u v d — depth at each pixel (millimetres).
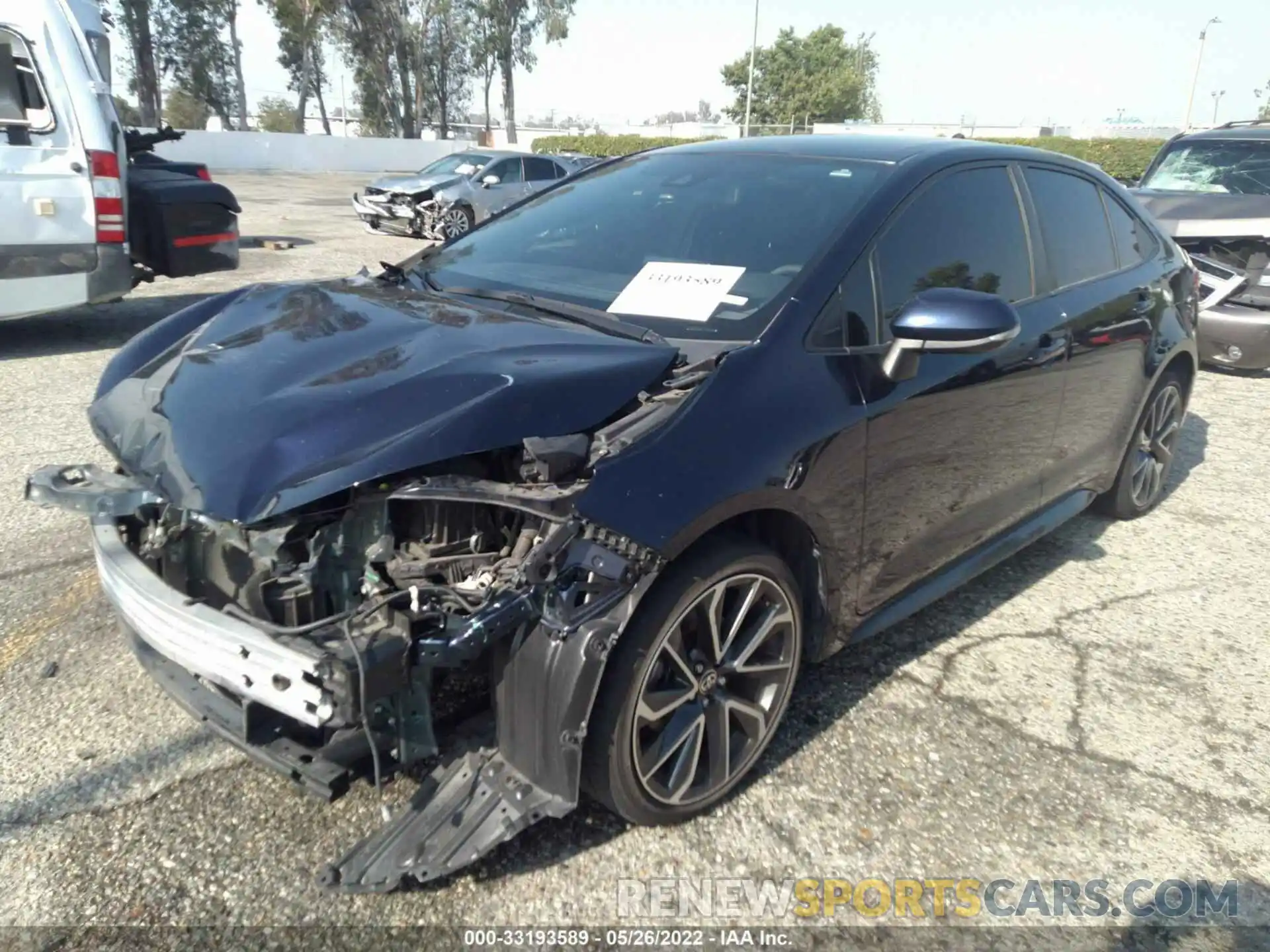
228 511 2033
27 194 6820
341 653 1888
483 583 2115
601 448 2199
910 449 2902
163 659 2520
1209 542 4598
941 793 2707
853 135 3695
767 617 2584
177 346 2779
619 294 2922
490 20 56094
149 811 2475
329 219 18328
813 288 2723
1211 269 7785
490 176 16375
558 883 2311
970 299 2584
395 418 2143
